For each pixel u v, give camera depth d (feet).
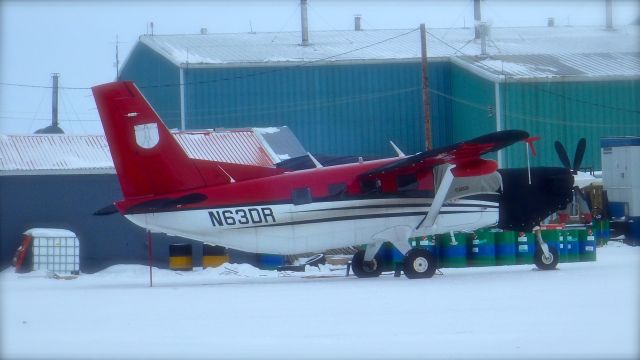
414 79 357.20
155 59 377.50
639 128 338.75
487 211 157.58
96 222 204.33
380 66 354.95
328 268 193.88
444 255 168.76
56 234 191.52
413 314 99.19
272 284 144.25
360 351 76.95
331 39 394.73
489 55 362.94
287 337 85.10
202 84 339.57
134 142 140.87
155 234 205.77
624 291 117.29
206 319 98.22
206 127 339.57
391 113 355.77
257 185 145.28
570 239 174.70
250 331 89.15
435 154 141.79
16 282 162.20
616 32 431.84
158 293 128.26
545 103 331.36
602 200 262.88
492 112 330.54
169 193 142.51
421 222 152.15
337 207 148.05
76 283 157.38
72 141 223.71
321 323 93.81
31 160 207.21
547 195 160.56
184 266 194.70
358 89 353.51
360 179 149.38
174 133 237.66
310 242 148.05
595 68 345.10
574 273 148.56
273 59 349.82
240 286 140.46
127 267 196.54
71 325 94.48
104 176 204.23
